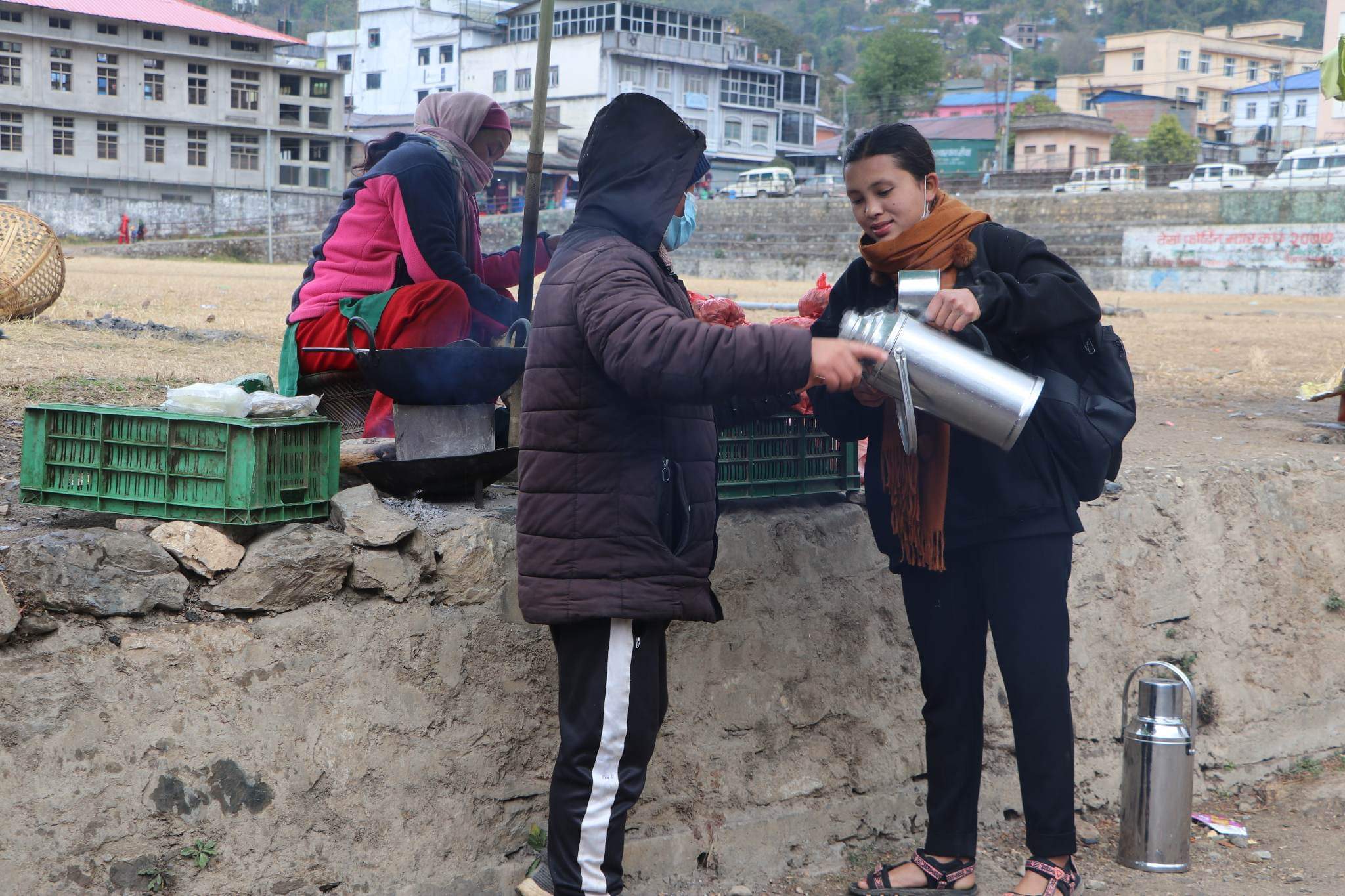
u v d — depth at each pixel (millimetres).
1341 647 5289
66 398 5363
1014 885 3756
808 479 3922
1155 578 4797
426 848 3109
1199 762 4809
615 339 2451
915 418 3090
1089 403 3141
